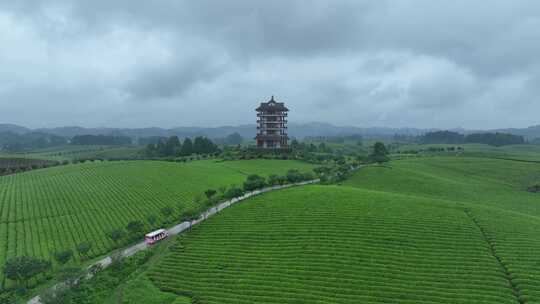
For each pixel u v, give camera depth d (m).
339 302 53.50
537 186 136.25
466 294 53.75
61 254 67.00
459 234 71.75
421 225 75.88
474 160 195.62
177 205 105.69
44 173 154.50
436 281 57.34
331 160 194.75
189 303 55.25
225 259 67.81
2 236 80.94
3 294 59.38
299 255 66.94
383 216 80.62
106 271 66.00
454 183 137.62
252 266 64.69
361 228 75.25
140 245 79.31
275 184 125.56
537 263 61.06
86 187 125.19
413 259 63.47
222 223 85.25
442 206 87.94
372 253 65.94
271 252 69.00
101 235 84.12
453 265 61.34
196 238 78.62
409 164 181.38
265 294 56.50
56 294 54.66
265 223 82.19
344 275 59.97
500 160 194.38
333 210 85.19
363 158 187.12
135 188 124.25
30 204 104.81
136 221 83.69
